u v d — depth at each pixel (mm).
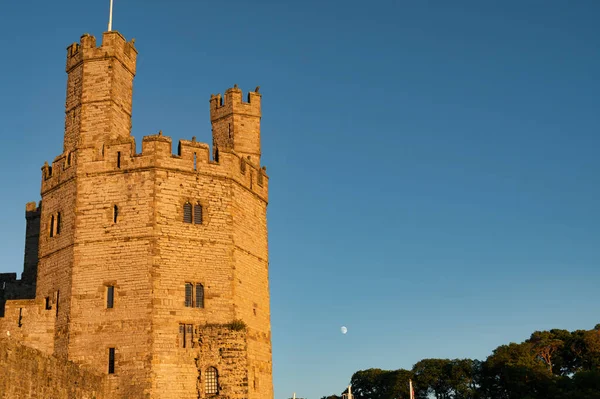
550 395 88312
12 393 37062
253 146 67750
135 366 52250
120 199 56500
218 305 56250
